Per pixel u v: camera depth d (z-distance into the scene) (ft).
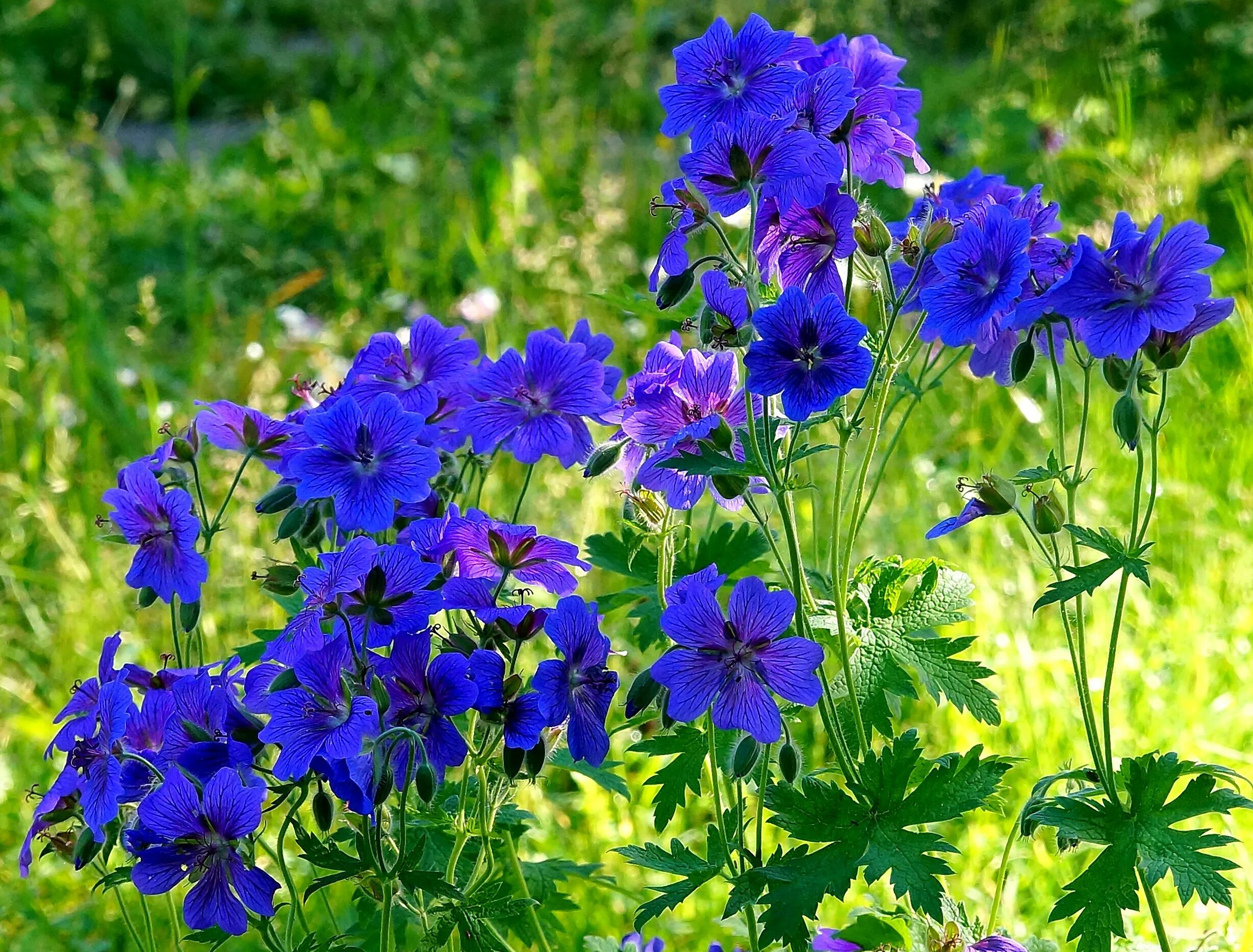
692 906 3.50
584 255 5.82
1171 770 2.85
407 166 7.81
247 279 7.09
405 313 6.44
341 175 7.75
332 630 2.79
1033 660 3.71
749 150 2.86
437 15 9.71
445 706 2.78
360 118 8.55
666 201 2.96
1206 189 5.97
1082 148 6.51
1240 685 3.73
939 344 3.73
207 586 4.30
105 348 5.93
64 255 6.72
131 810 2.94
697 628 2.77
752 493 2.95
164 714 2.89
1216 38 7.30
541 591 3.87
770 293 2.98
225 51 10.17
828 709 2.86
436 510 3.01
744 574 3.18
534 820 3.28
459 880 3.03
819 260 2.95
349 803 2.76
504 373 2.99
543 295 6.02
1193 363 4.83
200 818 2.78
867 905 3.31
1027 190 6.61
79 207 7.16
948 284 2.86
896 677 2.93
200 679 2.86
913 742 2.84
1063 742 3.63
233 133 9.48
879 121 2.98
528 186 6.70
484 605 2.83
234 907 2.80
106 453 5.65
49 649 4.40
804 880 2.82
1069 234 5.61
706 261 2.90
